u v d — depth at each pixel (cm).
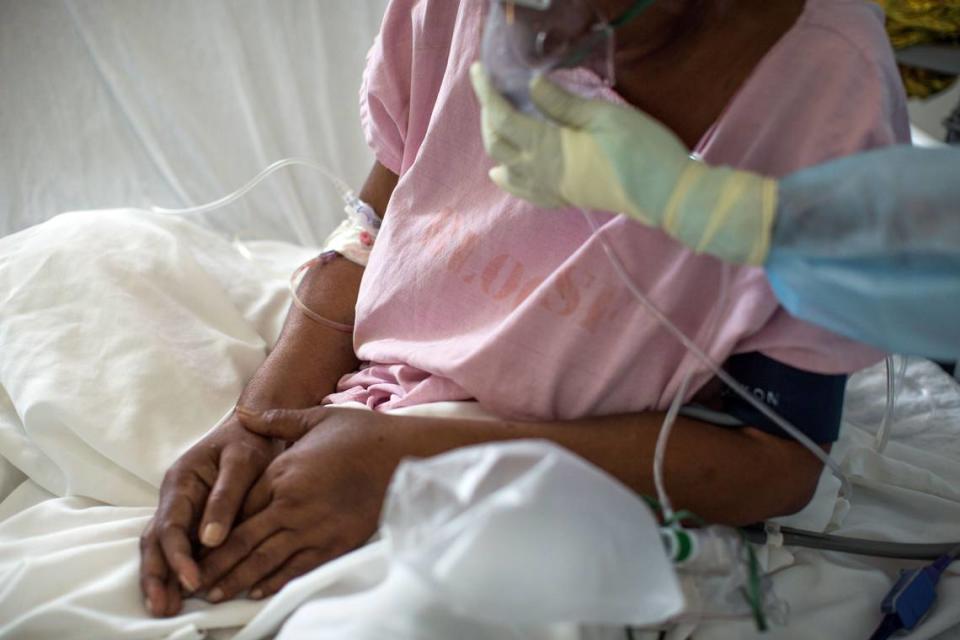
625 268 80
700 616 73
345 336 105
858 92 72
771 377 79
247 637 74
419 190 97
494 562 52
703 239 65
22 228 140
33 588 77
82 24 150
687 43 77
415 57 100
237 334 110
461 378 86
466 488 55
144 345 97
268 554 77
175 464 84
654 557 60
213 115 151
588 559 55
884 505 102
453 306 92
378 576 72
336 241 110
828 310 66
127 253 109
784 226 63
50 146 148
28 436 97
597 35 68
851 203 61
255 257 135
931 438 114
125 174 148
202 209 134
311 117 154
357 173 155
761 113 74
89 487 90
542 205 73
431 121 97
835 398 79
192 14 152
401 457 79
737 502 79
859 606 85
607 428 81
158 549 78
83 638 74
